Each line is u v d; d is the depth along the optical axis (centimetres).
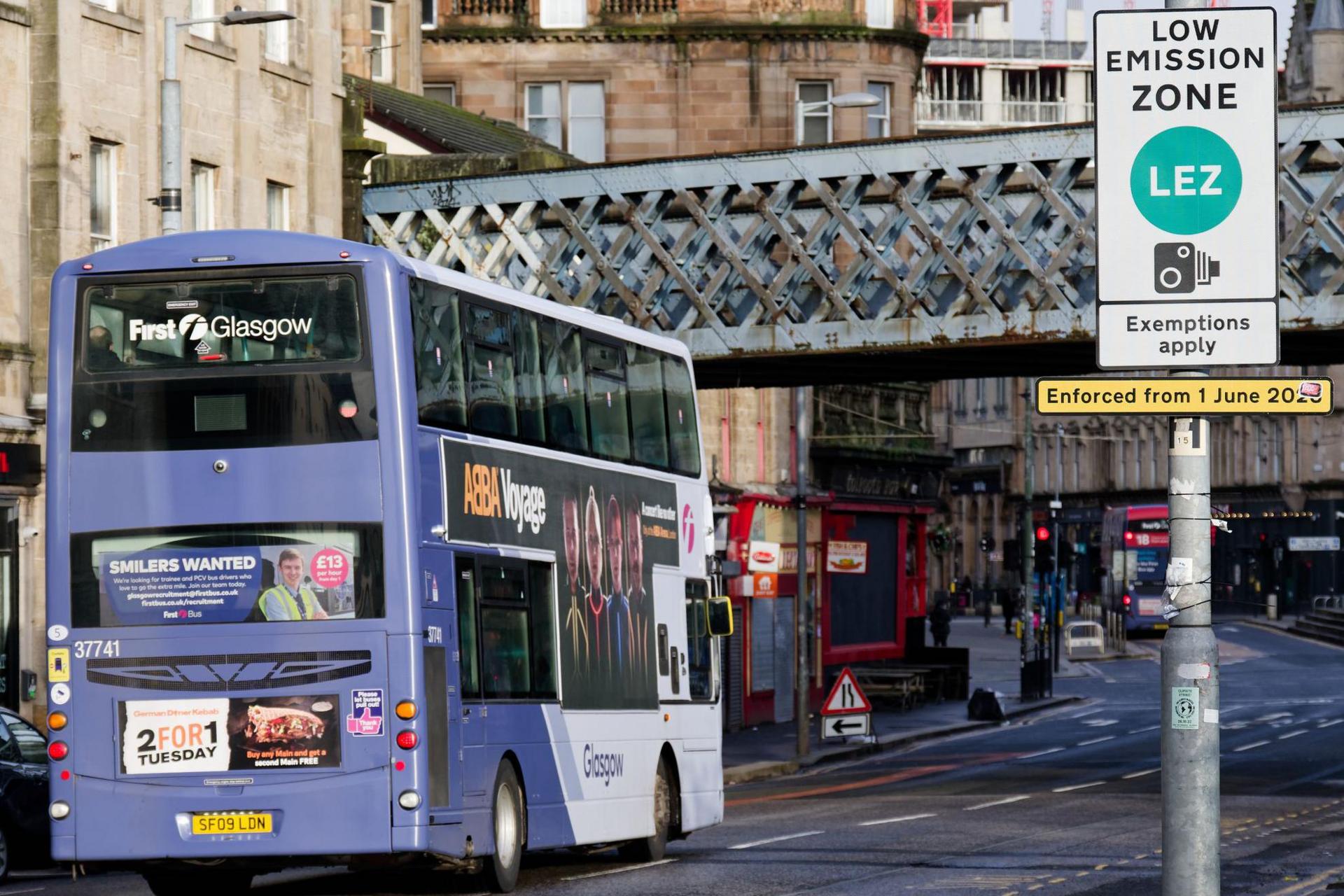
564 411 4747
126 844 3944
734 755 9631
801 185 7725
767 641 11806
